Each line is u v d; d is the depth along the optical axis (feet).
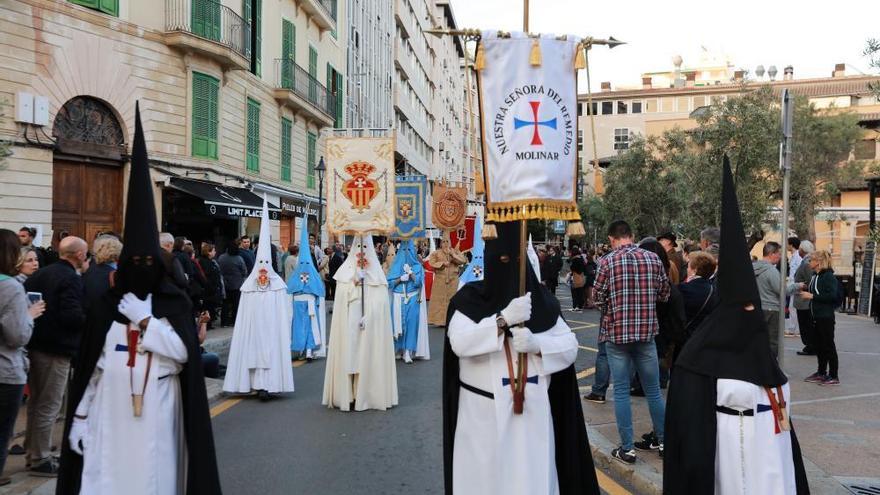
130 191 13.80
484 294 13.58
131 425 13.74
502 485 13.11
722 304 13.62
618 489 18.92
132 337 13.80
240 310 30.14
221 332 47.47
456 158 287.89
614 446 21.81
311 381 34.55
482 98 13.52
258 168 78.69
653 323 20.11
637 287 20.01
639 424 24.38
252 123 77.30
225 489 18.86
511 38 13.56
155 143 61.11
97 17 55.52
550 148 13.41
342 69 113.50
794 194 101.24
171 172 61.16
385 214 28.84
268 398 30.14
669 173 98.73
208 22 65.46
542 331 13.47
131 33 58.54
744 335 13.35
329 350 28.73
